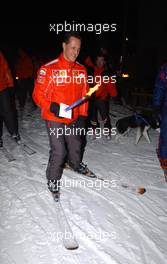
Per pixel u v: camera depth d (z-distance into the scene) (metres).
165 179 4.62
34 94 3.66
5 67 5.41
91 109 6.59
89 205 3.84
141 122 6.28
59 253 2.98
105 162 5.27
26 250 3.01
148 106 10.30
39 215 3.59
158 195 4.19
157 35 14.49
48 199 3.96
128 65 15.32
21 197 4.00
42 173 4.75
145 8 14.99
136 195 4.14
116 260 2.92
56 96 3.60
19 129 7.41
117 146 6.16
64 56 3.55
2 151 5.67
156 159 5.52
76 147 4.04
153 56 14.68
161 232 3.39
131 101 11.02
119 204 3.90
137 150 5.98
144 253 3.04
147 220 3.60
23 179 4.54
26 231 3.29
